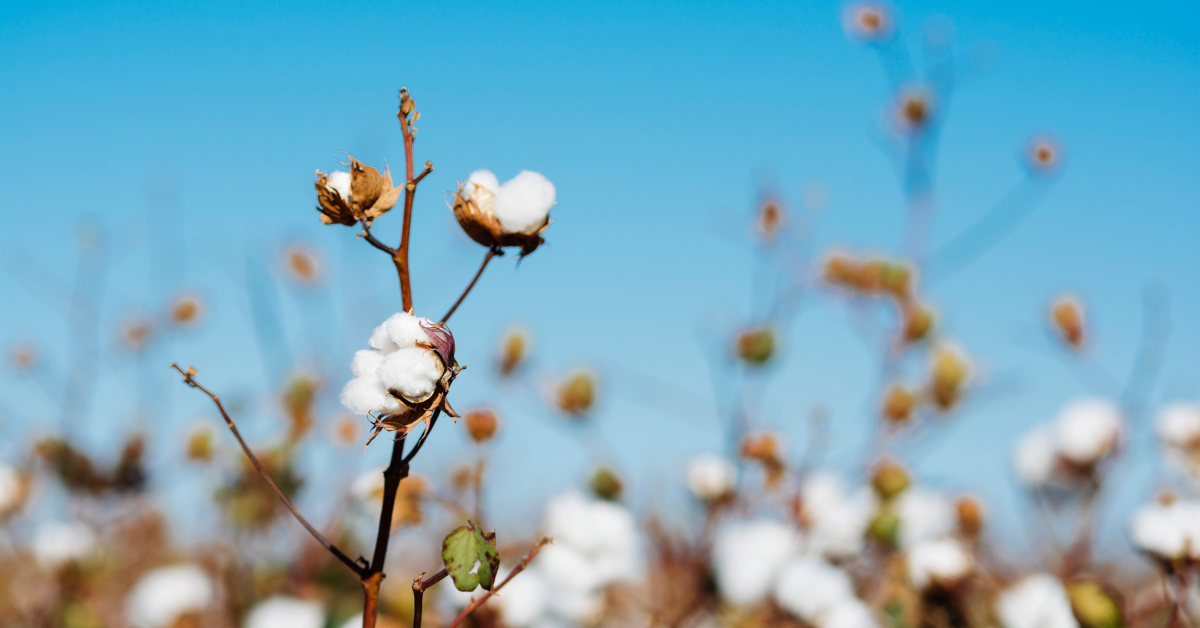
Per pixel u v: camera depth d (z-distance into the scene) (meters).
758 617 2.69
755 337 2.98
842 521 2.86
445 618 2.14
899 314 3.03
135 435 3.47
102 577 3.08
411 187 1.68
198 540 3.29
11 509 3.29
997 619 2.50
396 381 1.62
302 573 2.98
